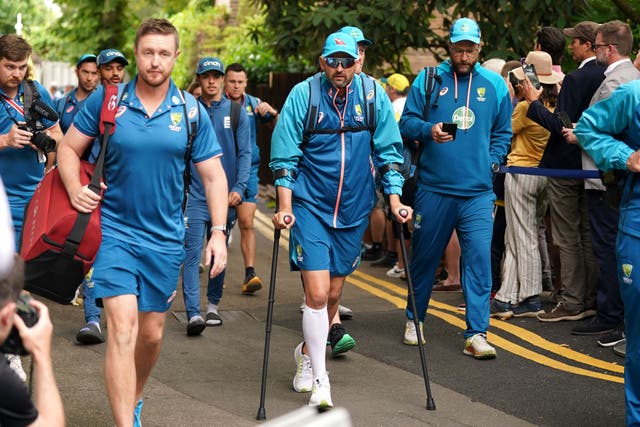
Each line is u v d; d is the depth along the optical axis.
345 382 7.91
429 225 8.82
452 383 7.93
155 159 5.92
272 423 2.44
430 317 10.22
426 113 8.73
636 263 6.12
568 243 9.84
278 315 10.48
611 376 8.16
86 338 8.92
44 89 8.38
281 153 7.36
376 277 12.59
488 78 8.76
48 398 3.45
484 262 8.71
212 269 6.09
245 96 11.52
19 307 3.45
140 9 35.06
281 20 14.80
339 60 7.20
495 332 9.55
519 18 13.49
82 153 6.04
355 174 7.41
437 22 16.44
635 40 13.42
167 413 6.97
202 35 27.91
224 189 6.19
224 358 8.63
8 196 8.08
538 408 7.30
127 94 5.95
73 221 5.73
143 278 5.98
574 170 9.20
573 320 9.90
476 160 8.69
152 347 6.19
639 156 6.03
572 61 13.45
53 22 35.84
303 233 7.34
